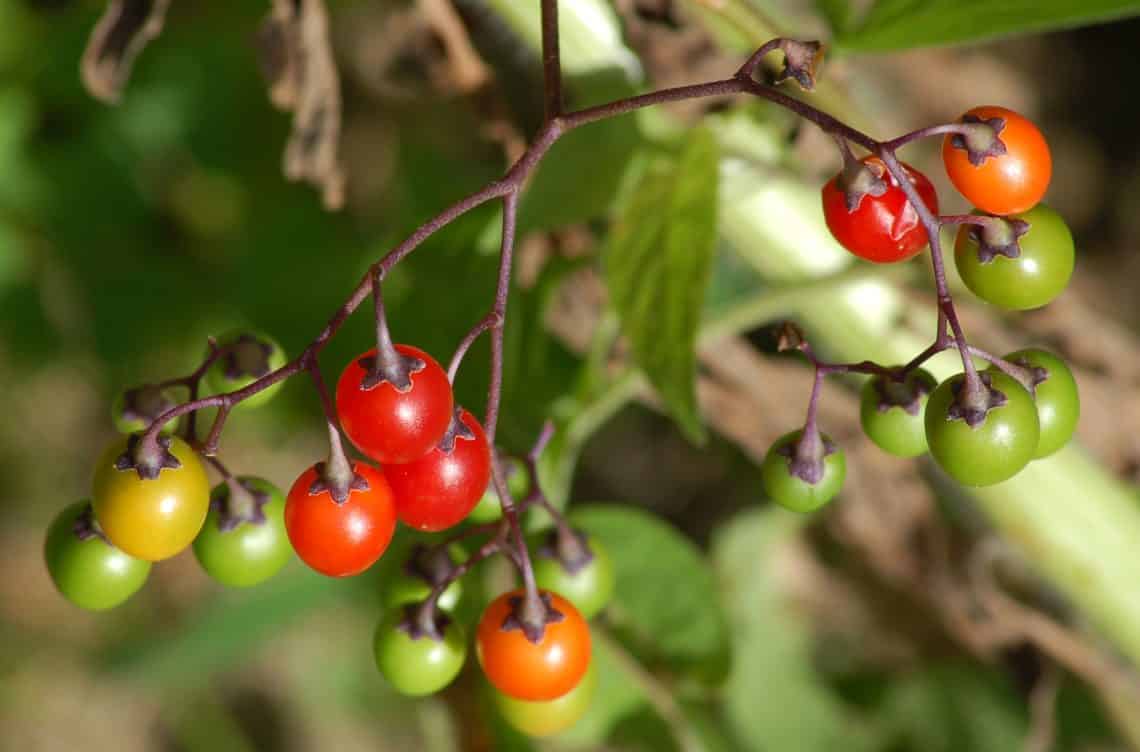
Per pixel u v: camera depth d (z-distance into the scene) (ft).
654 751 0.91
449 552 0.82
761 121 0.90
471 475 0.75
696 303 0.83
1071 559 0.93
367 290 0.74
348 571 0.75
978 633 0.99
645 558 0.92
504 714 0.82
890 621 1.09
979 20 0.84
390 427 0.72
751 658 1.08
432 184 1.09
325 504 0.74
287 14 0.93
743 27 0.87
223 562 0.79
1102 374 0.94
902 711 1.09
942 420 0.74
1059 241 0.75
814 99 0.89
